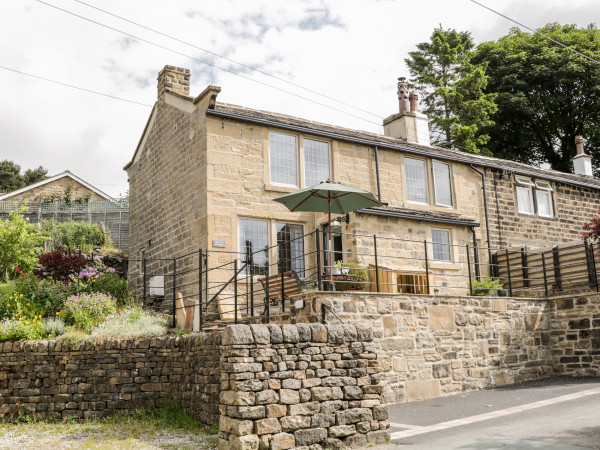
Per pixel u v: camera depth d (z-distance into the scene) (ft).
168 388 33.17
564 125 114.42
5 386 34.30
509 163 70.44
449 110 110.93
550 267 53.67
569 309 45.50
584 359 44.11
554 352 46.19
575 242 52.85
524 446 22.34
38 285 43.98
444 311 40.04
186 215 51.44
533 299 45.93
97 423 31.83
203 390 29.96
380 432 25.85
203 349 30.50
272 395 23.43
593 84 110.01
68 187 108.78
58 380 34.27
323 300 34.17
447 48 112.68
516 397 35.73
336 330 26.04
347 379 25.73
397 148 58.90
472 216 63.36
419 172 61.41
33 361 34.60
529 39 118.11
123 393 33.73
